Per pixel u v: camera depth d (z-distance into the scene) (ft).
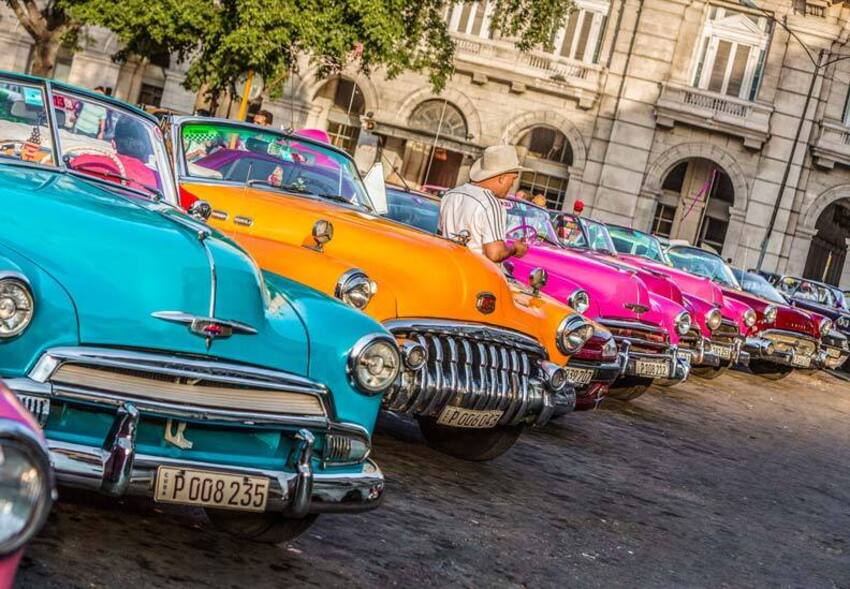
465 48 125.70
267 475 14.17
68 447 12.88
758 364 67.72
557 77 124.67
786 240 126.52
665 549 21.83
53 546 14.44
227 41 73.15
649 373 36.81
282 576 15.39
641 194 125.59
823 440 46.65
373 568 16.66
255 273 15.20
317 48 74.64
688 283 49.88
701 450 35.55
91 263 13.64
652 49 125.08
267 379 14.34
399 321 21.09
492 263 23.17
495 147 27.07
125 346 13.42
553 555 19.62
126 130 18.39
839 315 85.05
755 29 125.39
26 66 126.62
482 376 21.81
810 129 125.90
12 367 12.75
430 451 25.45
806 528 27.04
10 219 13.87
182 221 15.60
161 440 13.80
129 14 74.74
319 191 25.08
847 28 124.98
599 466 28.78
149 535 15.84
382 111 126.21
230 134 24.86
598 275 35.60
